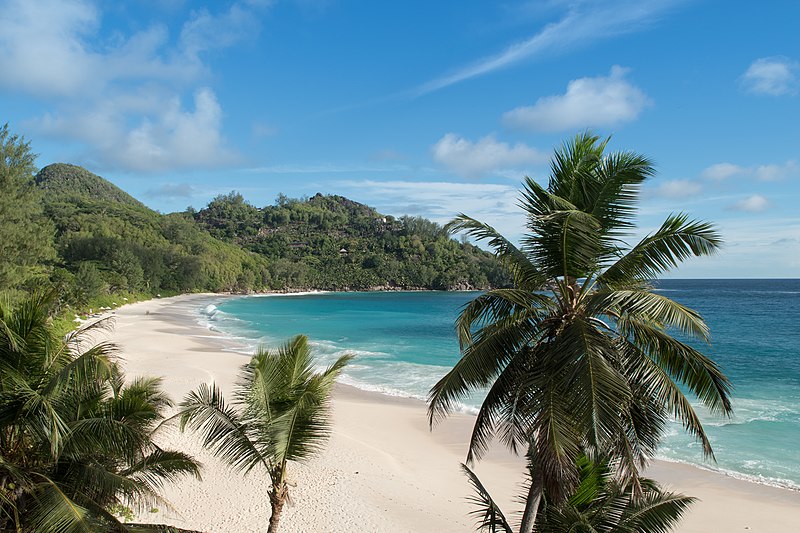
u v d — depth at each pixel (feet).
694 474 52.11
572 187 25.21
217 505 42.14
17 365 24.07
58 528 21.49
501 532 27.58
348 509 42.78
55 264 283.59
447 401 25.20
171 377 88.43
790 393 86.17
